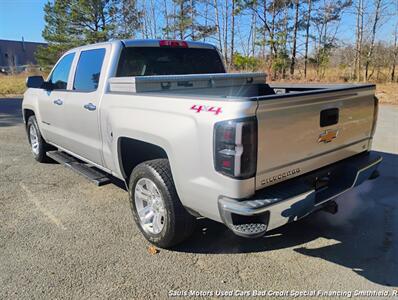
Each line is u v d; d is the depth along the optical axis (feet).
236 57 89.10
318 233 10.73
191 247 9.98
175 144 8.45
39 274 8.75
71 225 11.40
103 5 106.73
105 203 13.21
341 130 9.53
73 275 8.70
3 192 14.38
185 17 98.78
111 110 10.88
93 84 12.37
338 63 88.69
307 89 13.03
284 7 87.81
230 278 8.55
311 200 8.21
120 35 108.58
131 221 11.69
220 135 7.31
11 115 37.11
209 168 7.70
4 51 229.04
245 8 89.61
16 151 21.45
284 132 7.79
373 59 78.64
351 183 9.81
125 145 11.03
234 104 7.14
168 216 9.27
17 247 10.03
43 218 11.94
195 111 7.91
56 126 15.52
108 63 11.73
